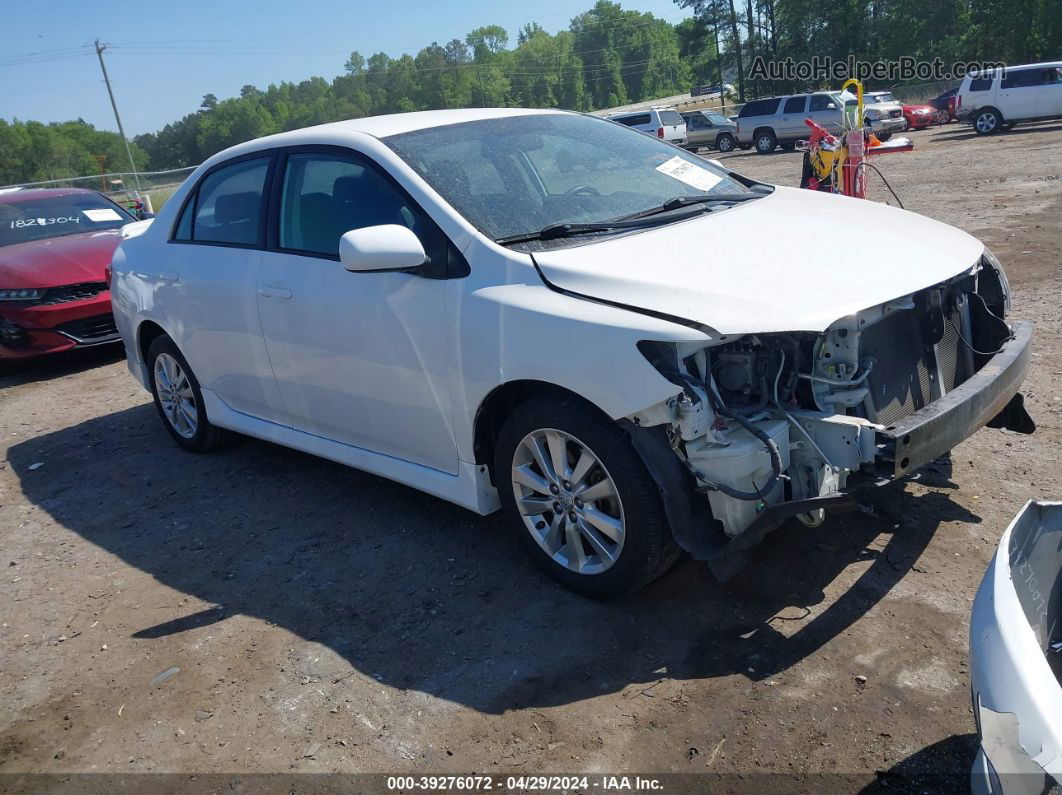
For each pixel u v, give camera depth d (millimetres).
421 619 3395
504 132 4004
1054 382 5012
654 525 3002
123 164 134625
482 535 4004
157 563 4125
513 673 3012
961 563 3336
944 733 2533
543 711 2811
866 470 2799
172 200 5125
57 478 5391
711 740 2607
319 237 3971
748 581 3377
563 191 3711
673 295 2861
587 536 3246
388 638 3301
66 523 4703
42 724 3043
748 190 4152
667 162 4199
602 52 149375
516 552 3809
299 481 4883
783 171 21922
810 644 2977
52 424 6531
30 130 117750
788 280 2926
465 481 3578
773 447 2775
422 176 3580
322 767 2686
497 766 2605
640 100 152375
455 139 3861
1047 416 4570
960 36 52469
